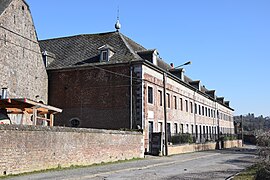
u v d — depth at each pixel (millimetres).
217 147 49000
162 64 40125
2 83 24031
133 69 29734
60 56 33688
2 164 13938
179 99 40656
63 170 16719
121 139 23594
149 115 30750
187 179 14391
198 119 48875
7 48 24859
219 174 16297
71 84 31391
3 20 24609
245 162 23828
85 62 31594
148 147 30062
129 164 21000
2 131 13992
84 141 19453
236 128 87375
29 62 27812
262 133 14938
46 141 16500
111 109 29812
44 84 30391
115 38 33531
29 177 13992
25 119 25469
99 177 15211
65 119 31125
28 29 27812
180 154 32344
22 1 26938
